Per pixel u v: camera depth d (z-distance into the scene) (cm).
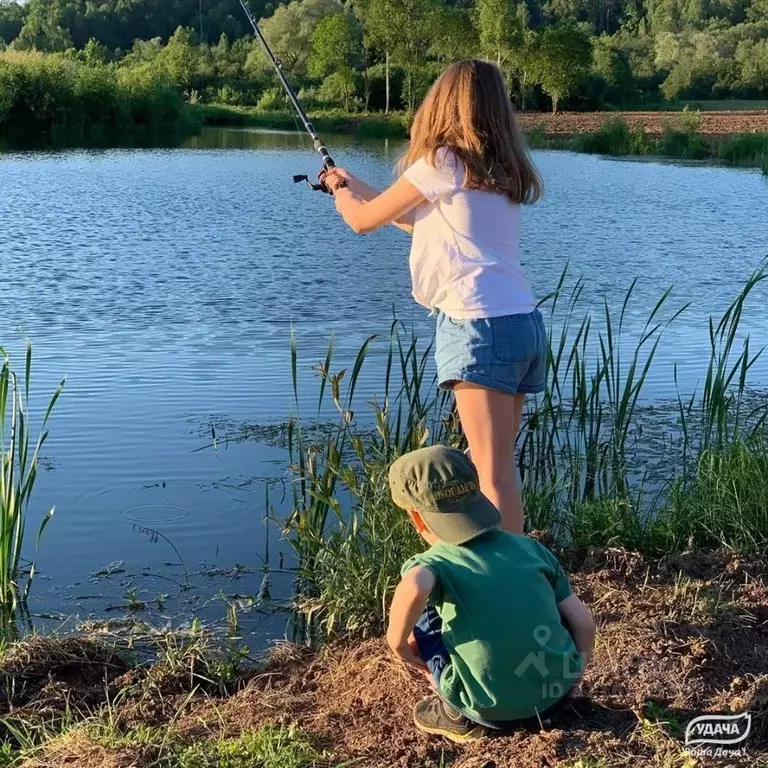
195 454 593
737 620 356
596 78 6750
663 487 540
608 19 11931
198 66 5975
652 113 6009
